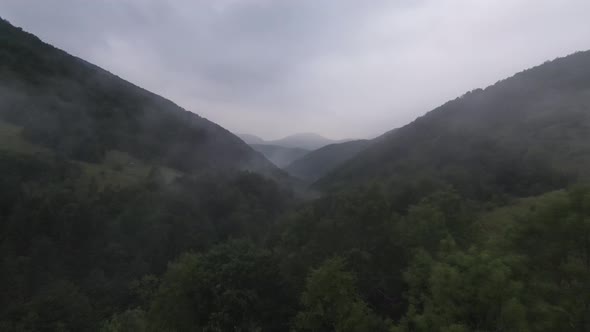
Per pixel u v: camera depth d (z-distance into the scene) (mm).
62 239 35406
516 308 7363
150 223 41594
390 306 14406
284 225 23938
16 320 23375
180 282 15570
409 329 10344
